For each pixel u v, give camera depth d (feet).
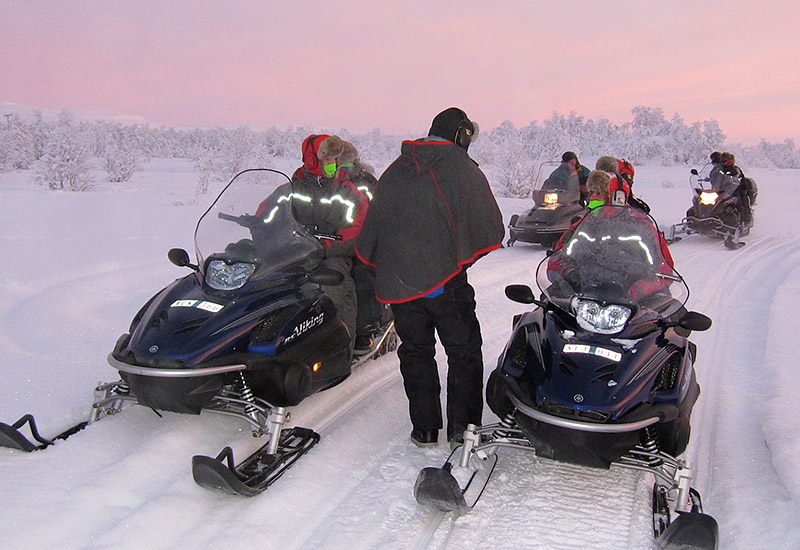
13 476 10.45
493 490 10.95
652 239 11.84
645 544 9.41
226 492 10.36
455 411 12.02
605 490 11.04
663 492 10.56
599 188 16.94
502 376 10.94
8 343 17.11
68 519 9.39
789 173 141.79
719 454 12.22
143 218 41.01
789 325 19.52
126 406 13.25
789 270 29.32
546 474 11.55
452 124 11.48
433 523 9.93
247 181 13.25
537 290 25.50
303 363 12.17
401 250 11.24
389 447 12.36
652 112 258.98
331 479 11.03
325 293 13.34
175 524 9.50
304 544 9.27
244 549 8.96
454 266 11.27
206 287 12.02
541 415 9.84
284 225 12.82
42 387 14.03
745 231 39.70
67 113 125.08
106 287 23.30
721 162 37.55
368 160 134.62
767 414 13.29
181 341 10.82
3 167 89.86
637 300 11.23
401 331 11.99
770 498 10.53
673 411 10.08
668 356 10.98
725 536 9.66
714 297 24.49
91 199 50.11
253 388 11.97
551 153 202.08
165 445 11.48
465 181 11.09
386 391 14.94
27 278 24.11
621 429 9.54
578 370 10.20
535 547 9.32
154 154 196.44
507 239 39.60
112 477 10.43
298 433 12.18
